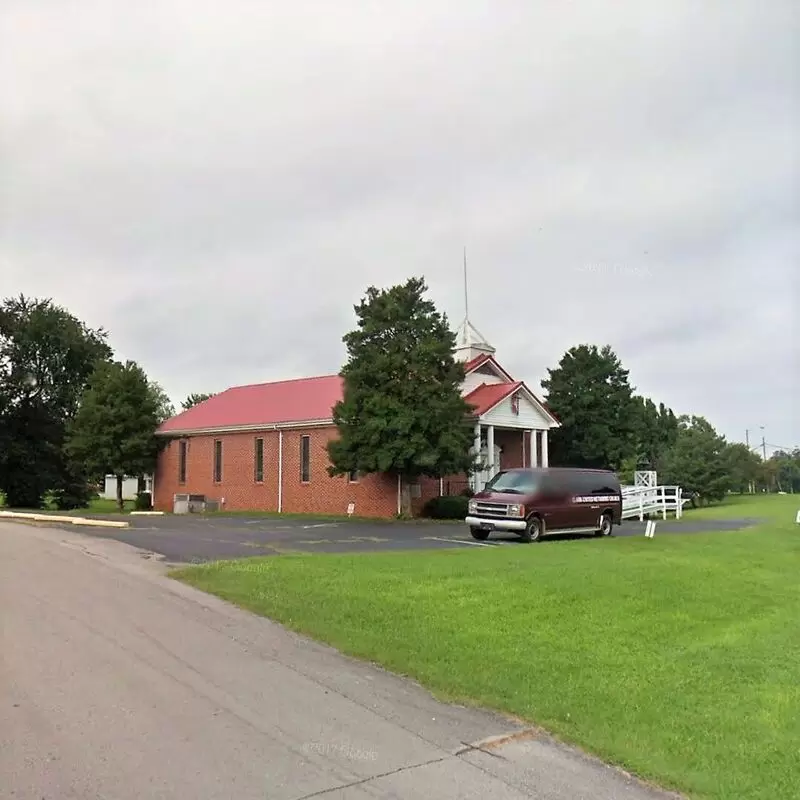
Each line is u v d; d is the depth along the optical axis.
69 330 50.22
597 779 5.37
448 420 27.67
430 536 21.30
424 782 5.12
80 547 14.79
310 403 35.62
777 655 9.24
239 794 4.76
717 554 18.30
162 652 7.70
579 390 49.12
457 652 8.38
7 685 6.49
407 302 28.56
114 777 4.89
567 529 21.48
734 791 5.29
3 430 47.94
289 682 7.04
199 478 39.06
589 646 9.20
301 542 17.91
